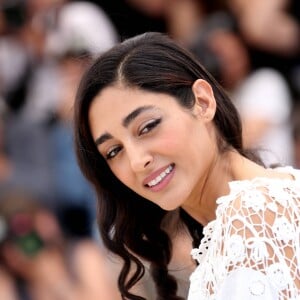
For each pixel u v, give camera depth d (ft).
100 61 19.01
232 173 19.49
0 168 34.22
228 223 17.98
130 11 42.09
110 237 21.47
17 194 32.96
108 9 41.78
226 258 17.71
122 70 18.76
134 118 18.58
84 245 33.45
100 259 33.17
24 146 34.73
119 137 18.78
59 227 33.65
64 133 34.68
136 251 21.75
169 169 18.78
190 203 19.81
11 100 36.50
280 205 18.12
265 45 40.37
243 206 18.02
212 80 19.75
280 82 38.32
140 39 19.39
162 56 19.10
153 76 18.76
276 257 17.61
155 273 22.22
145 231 21.62
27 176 34.22
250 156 21.98
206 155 19.08
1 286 31.76
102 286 32.76
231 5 41.55
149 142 18.61
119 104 18.69
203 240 18.63
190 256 22.35
